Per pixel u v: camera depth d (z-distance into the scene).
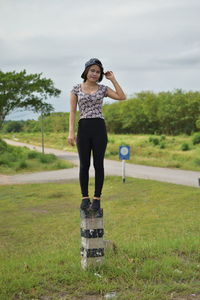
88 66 4.52
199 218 11.54
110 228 11.08
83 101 4.53
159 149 42.47
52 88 41.78
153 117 74.81
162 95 78.44
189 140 48.59
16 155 37.88
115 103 89.06
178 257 5.36
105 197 16.98
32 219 13.28
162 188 17.88
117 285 4.29
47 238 10.50
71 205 15.77
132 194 17.25
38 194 18.27
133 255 5.32
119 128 86.75
